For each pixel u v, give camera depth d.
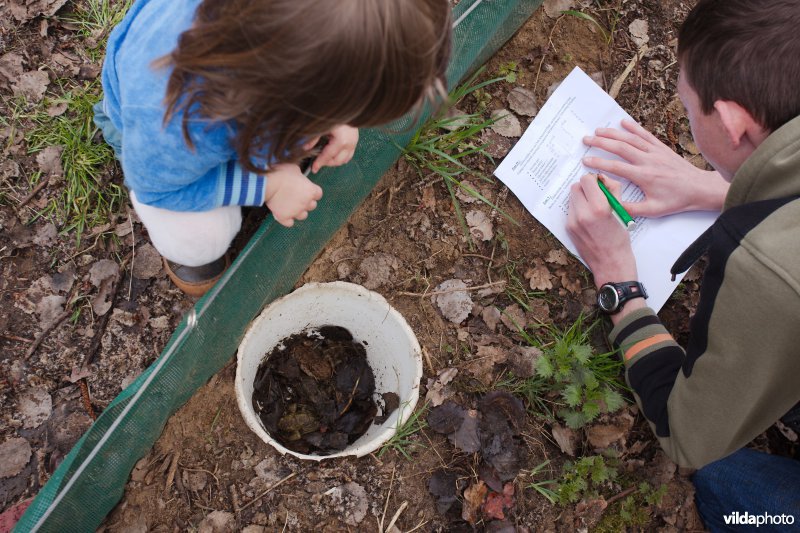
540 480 1.96
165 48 1.40
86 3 2.20
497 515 1.90
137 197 1.55
